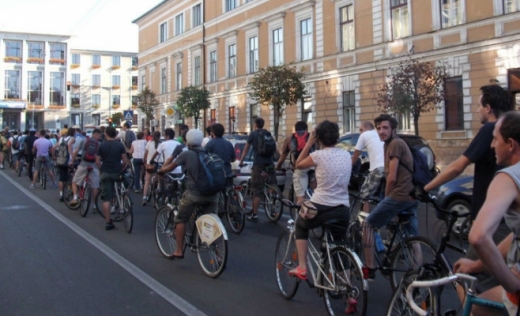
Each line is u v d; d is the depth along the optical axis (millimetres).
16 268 6969
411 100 18891
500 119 3127
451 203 9023
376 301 5578
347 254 4777
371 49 24312
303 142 9414
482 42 19594
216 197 7027
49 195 15141
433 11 21453
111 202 10141
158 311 5312
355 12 25172
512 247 2977
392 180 5508
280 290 5824
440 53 21156
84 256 7688
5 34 62812
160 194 11656
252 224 10359
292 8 29359
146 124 43250
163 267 7070
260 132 10273
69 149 13281
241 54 34750
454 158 20703
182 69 43000
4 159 26375
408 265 5168
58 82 66312
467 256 4031
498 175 2844
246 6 33750
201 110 39125
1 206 12852
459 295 3467
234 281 6418
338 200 5082
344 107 26250
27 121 64688
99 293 5906
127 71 73125
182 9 42688
